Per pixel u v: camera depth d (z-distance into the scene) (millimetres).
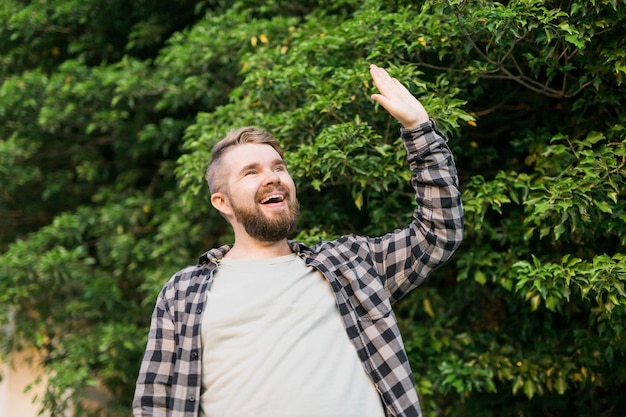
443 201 1881
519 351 3363
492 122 3693
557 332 3361
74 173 5344
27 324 4562
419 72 2875
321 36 3350
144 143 4949
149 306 4637
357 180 3055
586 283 2797
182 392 1777
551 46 2857
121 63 4590
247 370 1716
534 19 2703
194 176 3527
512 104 3576
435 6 2803
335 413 1670
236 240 1995
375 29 3055
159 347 1860
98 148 5219
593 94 3053
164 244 4309
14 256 4332
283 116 3219
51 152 5117
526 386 3250
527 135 3270
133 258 4590
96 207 5012
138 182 5277
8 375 5066
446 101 2918
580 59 2875
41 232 4594
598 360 3158
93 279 4555
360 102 3102
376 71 1962
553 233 3029
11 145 4680
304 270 1869
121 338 4270
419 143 1898
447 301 3639
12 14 4777
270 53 3506
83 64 4859
